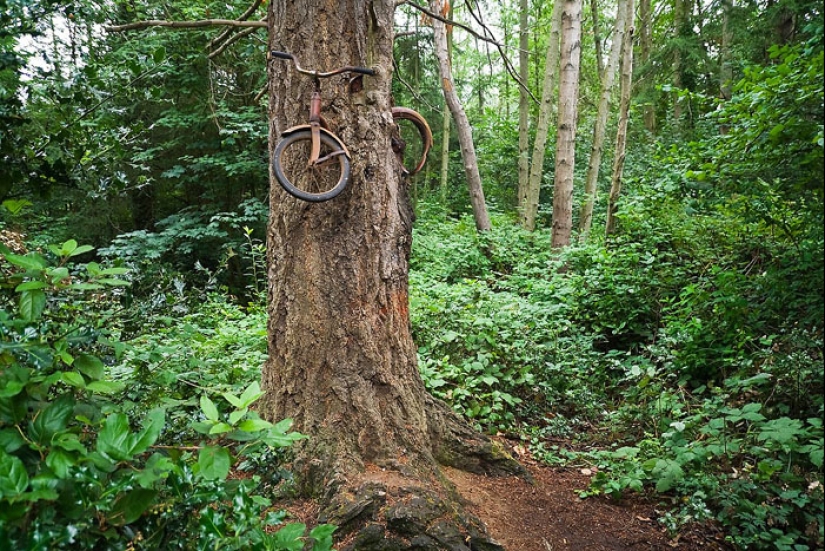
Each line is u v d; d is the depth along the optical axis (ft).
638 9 51.21
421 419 10.45
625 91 26.32
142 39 26.17
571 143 29.89
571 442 13.64
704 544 9.41
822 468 9.48
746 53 28.22
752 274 14.11
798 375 10.91
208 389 8.65
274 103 10.55
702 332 14.06
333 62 10.05
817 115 8.89
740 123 11.00
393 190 10.50
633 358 16.51
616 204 22.65
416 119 11.44
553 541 9.32
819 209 9.38
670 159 15.16
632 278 18.54
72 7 9.00
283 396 10.22
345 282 10.07
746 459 11.03
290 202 10.21
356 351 10.07
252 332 16.31
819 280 10.68
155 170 37.93
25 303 5.44
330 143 9.53
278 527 8.45
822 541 8.71
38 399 5.35
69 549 4.59
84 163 9.59
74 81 9.25
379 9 10.29
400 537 8.18
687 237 18.70
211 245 36.09
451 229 37.88
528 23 55.72
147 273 9.86
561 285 21.80
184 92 31.81
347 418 9.84
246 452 5.98
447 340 15.58
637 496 10.96
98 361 5.82
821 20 8.15
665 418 12.84
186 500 5.30
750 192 11.43
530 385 15.34
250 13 14.65
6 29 8.32
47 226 32.65
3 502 4.20
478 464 10.99
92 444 6.12
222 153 34.47
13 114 8.17
